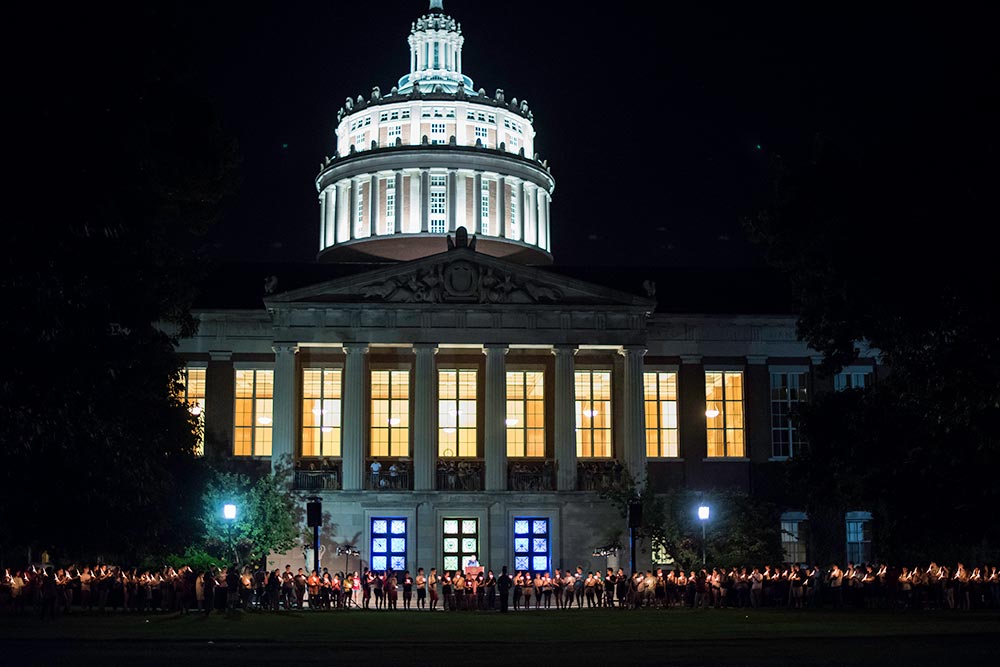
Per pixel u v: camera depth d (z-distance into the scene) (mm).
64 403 33188
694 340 75188
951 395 42281
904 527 50969
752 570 59906
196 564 59969
